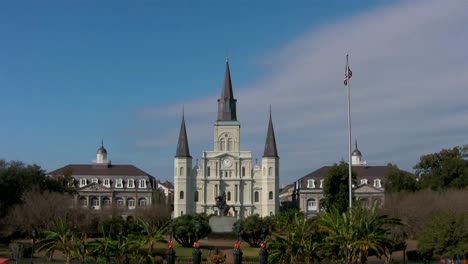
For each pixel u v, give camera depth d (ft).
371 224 112.06
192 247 176.24
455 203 242.17
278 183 468.34
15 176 255.29
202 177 470.80
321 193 474.49
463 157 342.03
